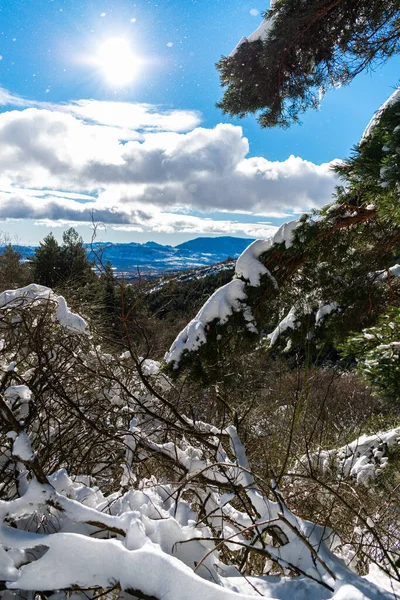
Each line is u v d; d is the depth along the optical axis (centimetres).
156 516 203
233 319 438
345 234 459
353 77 477
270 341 477
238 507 299
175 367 429
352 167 317
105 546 159
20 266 1533
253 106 492
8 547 171
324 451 408
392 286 484
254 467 315
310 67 475
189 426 342
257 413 423
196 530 193
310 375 355
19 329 345
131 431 309
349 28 440
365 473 397
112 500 218
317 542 187
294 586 167
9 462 229
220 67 474
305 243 436
